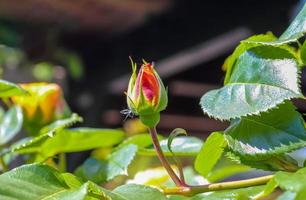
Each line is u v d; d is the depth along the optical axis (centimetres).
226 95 44
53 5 165
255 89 43
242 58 45
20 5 166
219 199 42
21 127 61
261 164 43
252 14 153
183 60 173
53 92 61
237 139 43
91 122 212
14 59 191
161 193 40
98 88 211
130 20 179
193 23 170
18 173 40
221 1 160
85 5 164
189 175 56
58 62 202
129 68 196
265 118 43
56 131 55
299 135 42
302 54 44
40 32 186
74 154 132
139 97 44
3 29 181
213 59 173
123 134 59
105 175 51
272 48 44
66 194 39
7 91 51
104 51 207
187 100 200
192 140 52
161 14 173
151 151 51
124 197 40
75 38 200
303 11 44
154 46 183
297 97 42
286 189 38
